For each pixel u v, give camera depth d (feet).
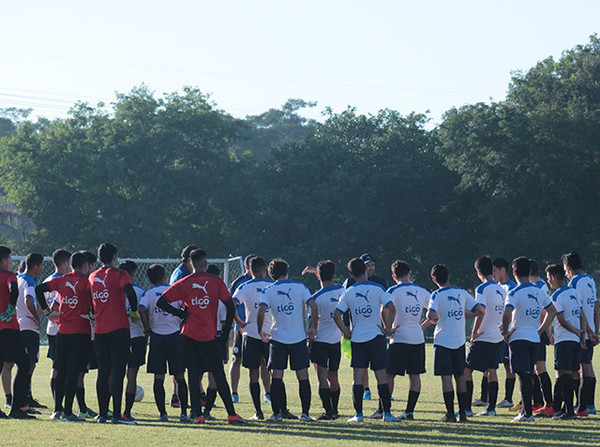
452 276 445.78
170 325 95.30
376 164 475.31
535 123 391.86
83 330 91.04
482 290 103.19
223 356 97.14
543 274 399.44
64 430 80.94
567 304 99.35
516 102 429.38
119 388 88.94
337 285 100.37
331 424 91.56
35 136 509.35
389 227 451.53
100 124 517.96
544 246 391.65
